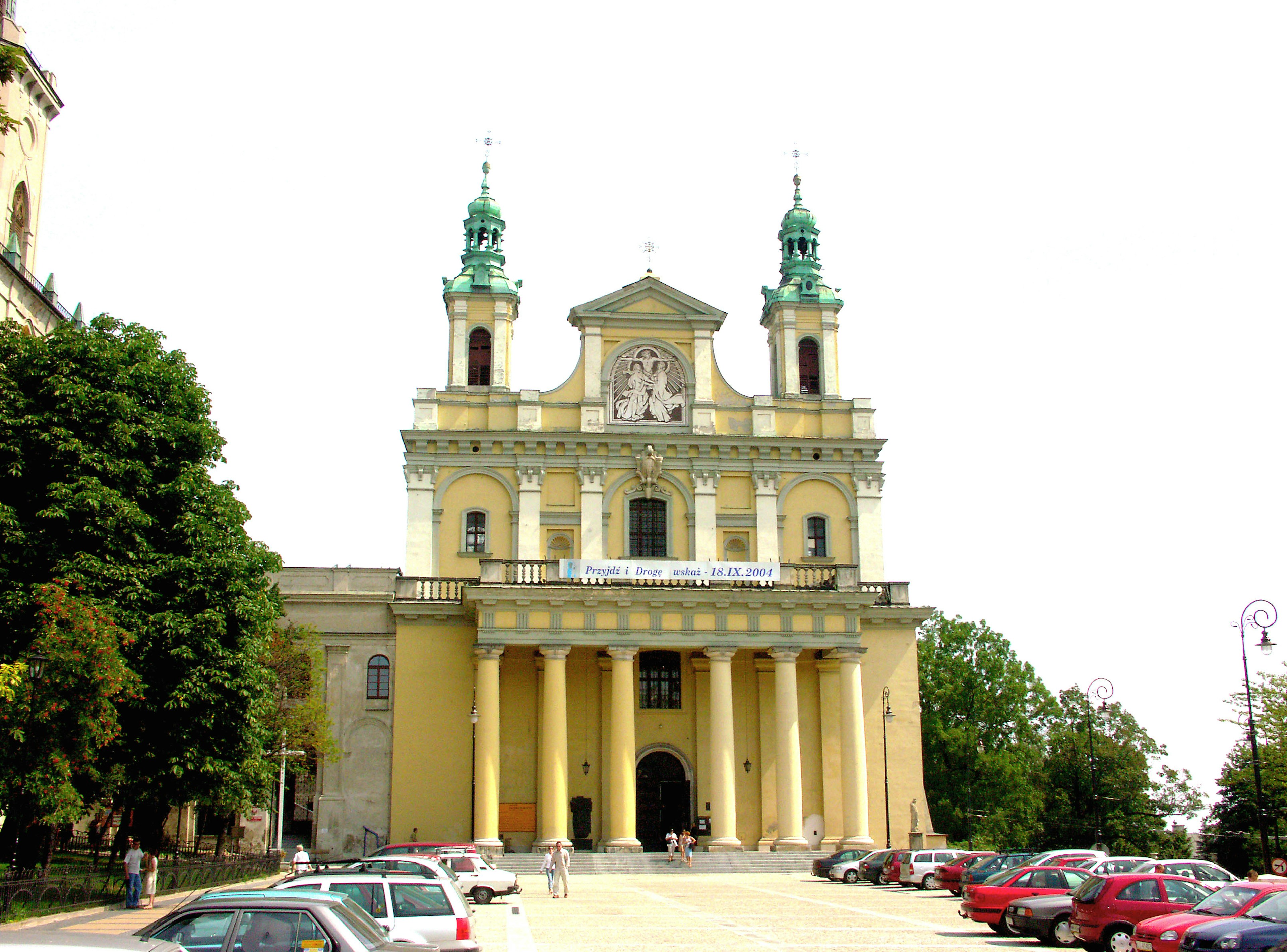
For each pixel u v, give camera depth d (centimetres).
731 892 4125
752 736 5734
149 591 3422
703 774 5675
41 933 1228
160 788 3544
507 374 6247
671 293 6262
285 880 2041
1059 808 8200
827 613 5450
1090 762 7819
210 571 3544
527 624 5297
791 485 6181
